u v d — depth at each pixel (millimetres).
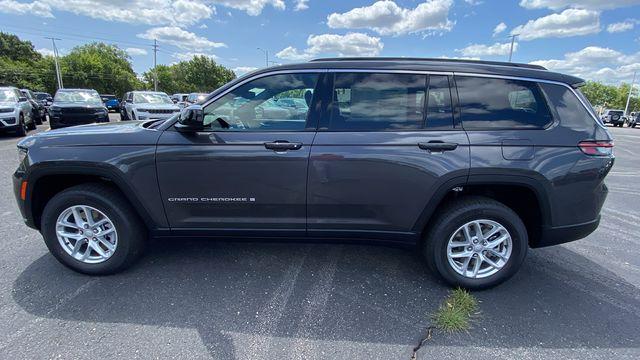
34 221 3172
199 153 2908
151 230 3115
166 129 2990
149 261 3461
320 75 2982
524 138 2852
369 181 2898
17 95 12539
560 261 3686
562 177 2848
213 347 2355
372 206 2969
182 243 3852
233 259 3531
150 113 14047
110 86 69250
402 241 3072
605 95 90062
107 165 2922
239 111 2988
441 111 2922
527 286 3189
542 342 2467
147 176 2953
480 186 3008
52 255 3447
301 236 3100
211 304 2812
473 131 2879
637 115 36844
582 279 3328
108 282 3082
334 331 2539
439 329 2580
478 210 2920
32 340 2367
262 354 2305
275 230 3080
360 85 2955
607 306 2904
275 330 2535
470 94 2938
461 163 2826
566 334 2553
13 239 3834
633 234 4465
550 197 2877
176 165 2934
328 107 2947
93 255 3176
